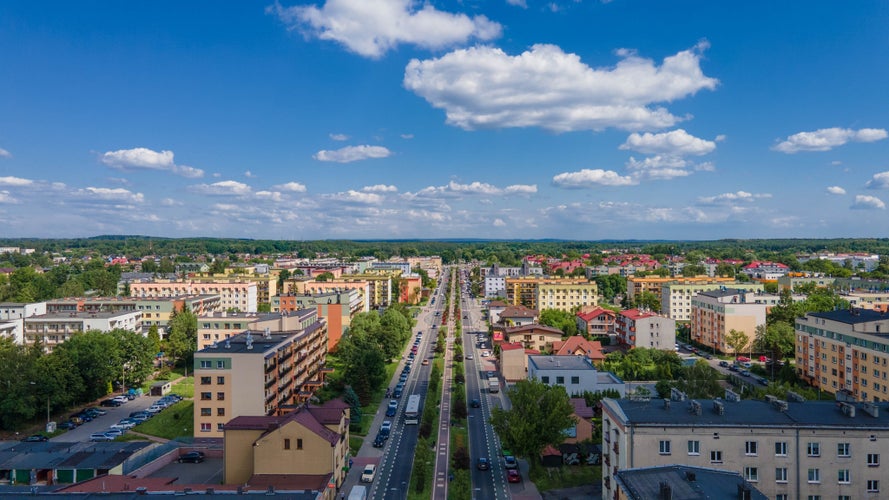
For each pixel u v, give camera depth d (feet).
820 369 549.54
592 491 321.93
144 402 531.50
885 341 460.96
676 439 245.86
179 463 366.84
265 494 230.48
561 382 491.72
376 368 540.52
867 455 243.81
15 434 444.96
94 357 517.96
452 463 367.25
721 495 194.70
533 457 348.59
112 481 281.54
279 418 337.72
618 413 258.98
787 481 244.22
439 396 536.01
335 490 315.99
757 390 416.05
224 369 418.31
